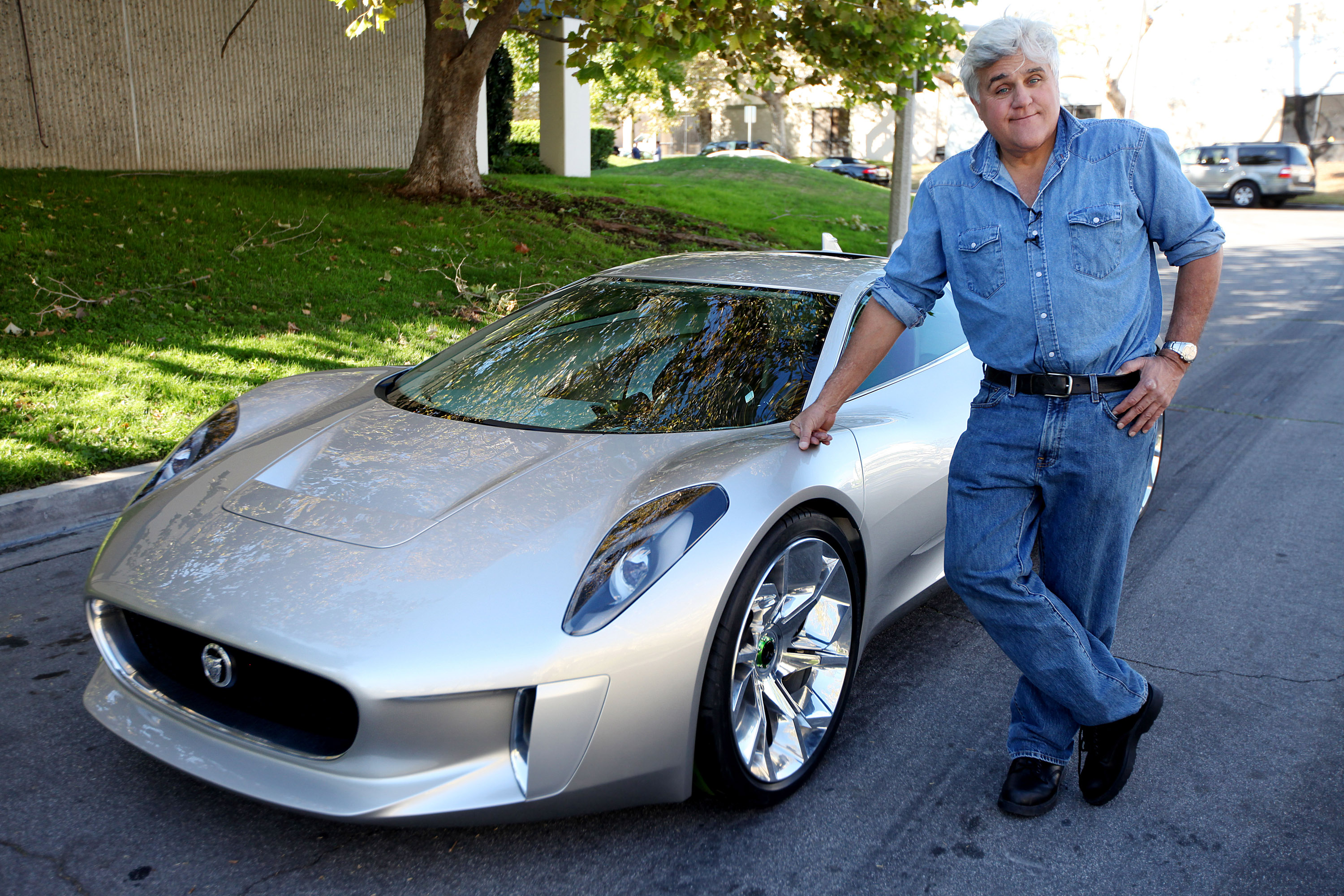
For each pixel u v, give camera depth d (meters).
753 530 2.15
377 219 9.38
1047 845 2.21
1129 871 2.12
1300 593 3.57
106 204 8.60
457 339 6.52
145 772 2.42
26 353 5.36
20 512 3.79
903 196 10.27
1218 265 1.97
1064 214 1.94
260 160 13.05
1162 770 2.50
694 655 2.04
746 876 2.09
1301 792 2.41
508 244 9.16
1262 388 6.91
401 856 2.14
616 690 1.96
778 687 2.36
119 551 2.32
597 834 2.22
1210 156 25.61
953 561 2.24
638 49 6.95
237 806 2.30
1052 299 1.97
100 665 2.40
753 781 2.23
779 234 12.59
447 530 2.16
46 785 2.35
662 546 2.07
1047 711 2.35
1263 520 4.32
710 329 2.98
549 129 16.81
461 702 1.89
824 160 35.47
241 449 2.71
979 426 2.17
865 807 2.34
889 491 2.67
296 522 2.25
